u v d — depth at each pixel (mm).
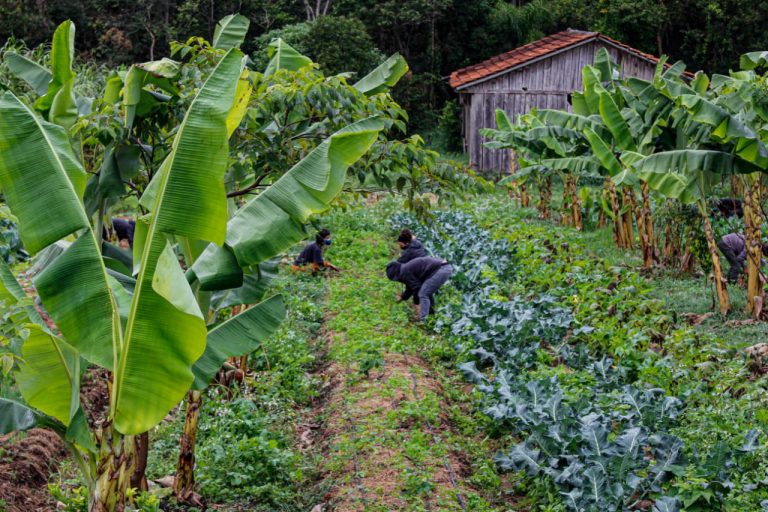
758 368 10891
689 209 16516
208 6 42906
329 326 14359
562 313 13055
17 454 8719
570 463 8211
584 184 27266
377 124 7426
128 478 6508
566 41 36250
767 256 16641
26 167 5945
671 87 13852
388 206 26969
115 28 38875
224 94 6191
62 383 6461
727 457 7746
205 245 7996
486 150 36562
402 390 10836
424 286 14516
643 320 12641
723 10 42406
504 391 9469
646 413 9133
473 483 8688
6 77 12891
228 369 10984
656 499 7836
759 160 13000
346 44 38625
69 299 5977
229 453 9055
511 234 19984
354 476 8641
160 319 5945
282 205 6895
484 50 47375
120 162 8000
